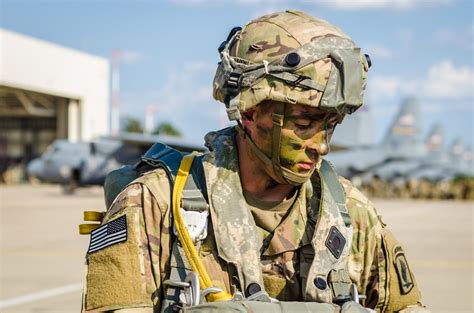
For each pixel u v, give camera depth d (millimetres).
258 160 2514
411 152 84812
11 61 64125
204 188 2557
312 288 2480
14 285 13133
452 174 83688
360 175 76250
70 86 72562
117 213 2494
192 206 2498
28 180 84562
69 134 74188
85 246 19500
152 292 2436
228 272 2494
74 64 72938
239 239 2496
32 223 27672
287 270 2543
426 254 18766
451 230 27281
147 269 2434
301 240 2566
